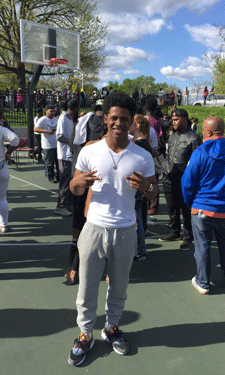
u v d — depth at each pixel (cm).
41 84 2808
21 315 256
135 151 184
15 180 793
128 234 188
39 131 733
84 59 2556
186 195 293
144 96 2197
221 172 275
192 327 247
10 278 317
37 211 551
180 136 381
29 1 2356
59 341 228
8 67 2650
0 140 385
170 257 378
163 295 294
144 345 227
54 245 405
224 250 303
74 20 2502
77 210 310
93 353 218
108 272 205
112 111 171
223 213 281
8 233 445
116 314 217
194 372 203
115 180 180
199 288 300
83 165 186
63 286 304
